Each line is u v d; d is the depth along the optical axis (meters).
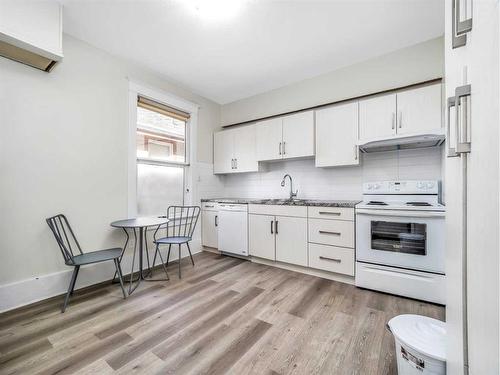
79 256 2.04
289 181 3.32
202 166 3.61
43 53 1.76
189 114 3.42
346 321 1.66
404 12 1.90
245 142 3.44
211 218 3.45
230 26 2.07
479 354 0.56
